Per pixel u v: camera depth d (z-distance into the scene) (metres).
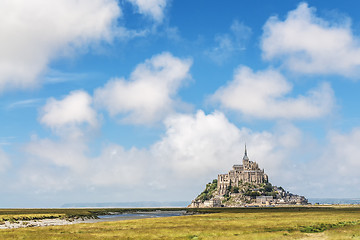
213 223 124.88
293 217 159.62
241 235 85.12
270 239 77.56
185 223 126.75
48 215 182.62
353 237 77.38
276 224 116.50
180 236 85.94
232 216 179.50
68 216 191.62
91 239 80.19
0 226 120.38
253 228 102.81
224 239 77.75
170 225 118.94
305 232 92.06
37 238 80.44
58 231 100.19
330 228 101.75
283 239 77.19
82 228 109.62
